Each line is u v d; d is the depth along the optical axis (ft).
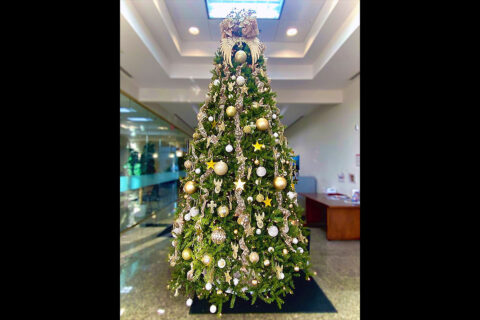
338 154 13.03
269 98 4.81
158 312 4.73
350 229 9.91
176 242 4.84
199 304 4.97
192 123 20.13
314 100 12.64
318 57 9.98
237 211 4.28
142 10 7.20
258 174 4.27
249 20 4.74
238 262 4.48
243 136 4.52
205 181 4.49
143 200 14.19
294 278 6.16
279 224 4.38
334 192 13.09
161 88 12.50
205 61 10.53
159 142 16.75
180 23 8.64
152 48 8.39
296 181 5.18
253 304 4.90
